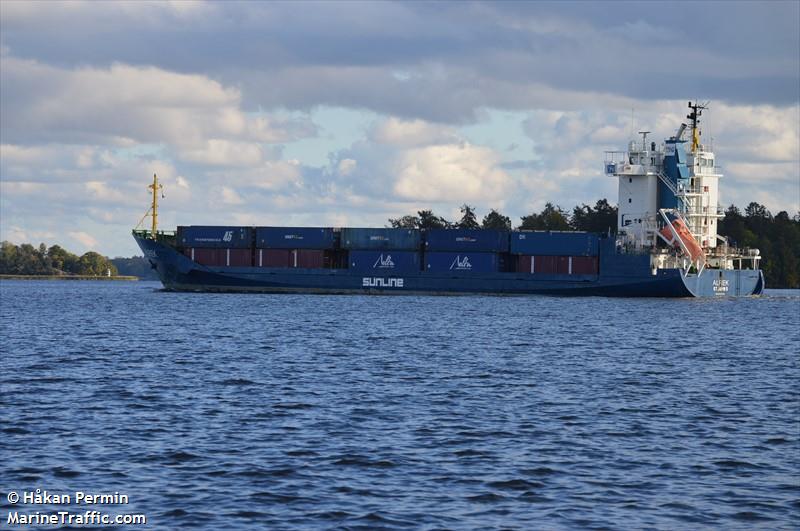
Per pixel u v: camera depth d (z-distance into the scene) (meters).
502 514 67.56
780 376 137.38
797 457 84.00
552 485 74.50
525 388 121.06
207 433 90.38
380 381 125.38
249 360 147.88
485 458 82.06
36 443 85.38
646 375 136.12
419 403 108.12
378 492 72.06
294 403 106.69
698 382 129.38
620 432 93.50
